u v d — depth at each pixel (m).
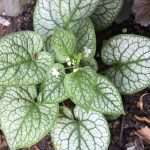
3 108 0.30
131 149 0.33
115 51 0.32
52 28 0.31
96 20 0.33
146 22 0.32
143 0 0.32
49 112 0.30
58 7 0.31
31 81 0.29
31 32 0.30
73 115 0.32
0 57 0.29
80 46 0.31
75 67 0.29
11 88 0.31
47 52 0.30
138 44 0.31
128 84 0.31
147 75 0.31
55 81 0.29
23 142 0.29
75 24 0.31
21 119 0.30
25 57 0.30
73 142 0.31
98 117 0.31
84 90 0.28
